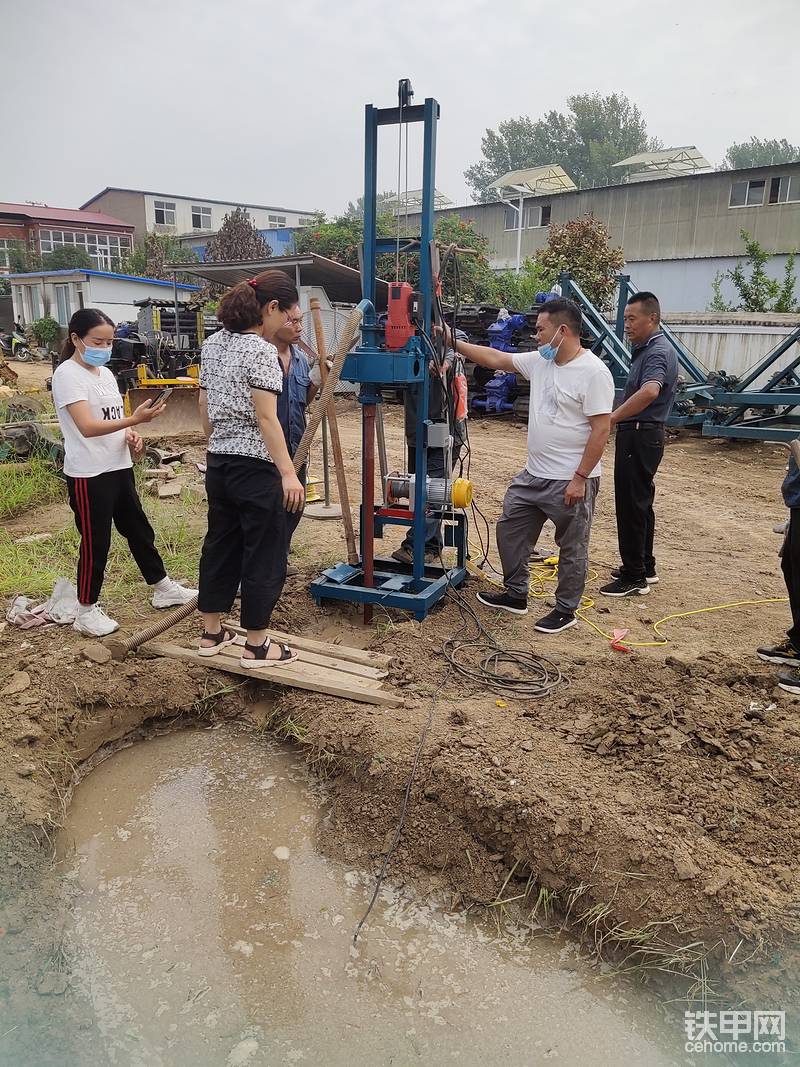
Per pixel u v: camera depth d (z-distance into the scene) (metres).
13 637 4.29
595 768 3.19
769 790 3.01
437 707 3.62
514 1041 2.33
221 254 29.55
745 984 2.40
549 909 2.80
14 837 3.00
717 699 3.55
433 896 2.90
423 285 4.18
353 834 3.18
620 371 10.91
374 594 4.52
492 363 4.54
